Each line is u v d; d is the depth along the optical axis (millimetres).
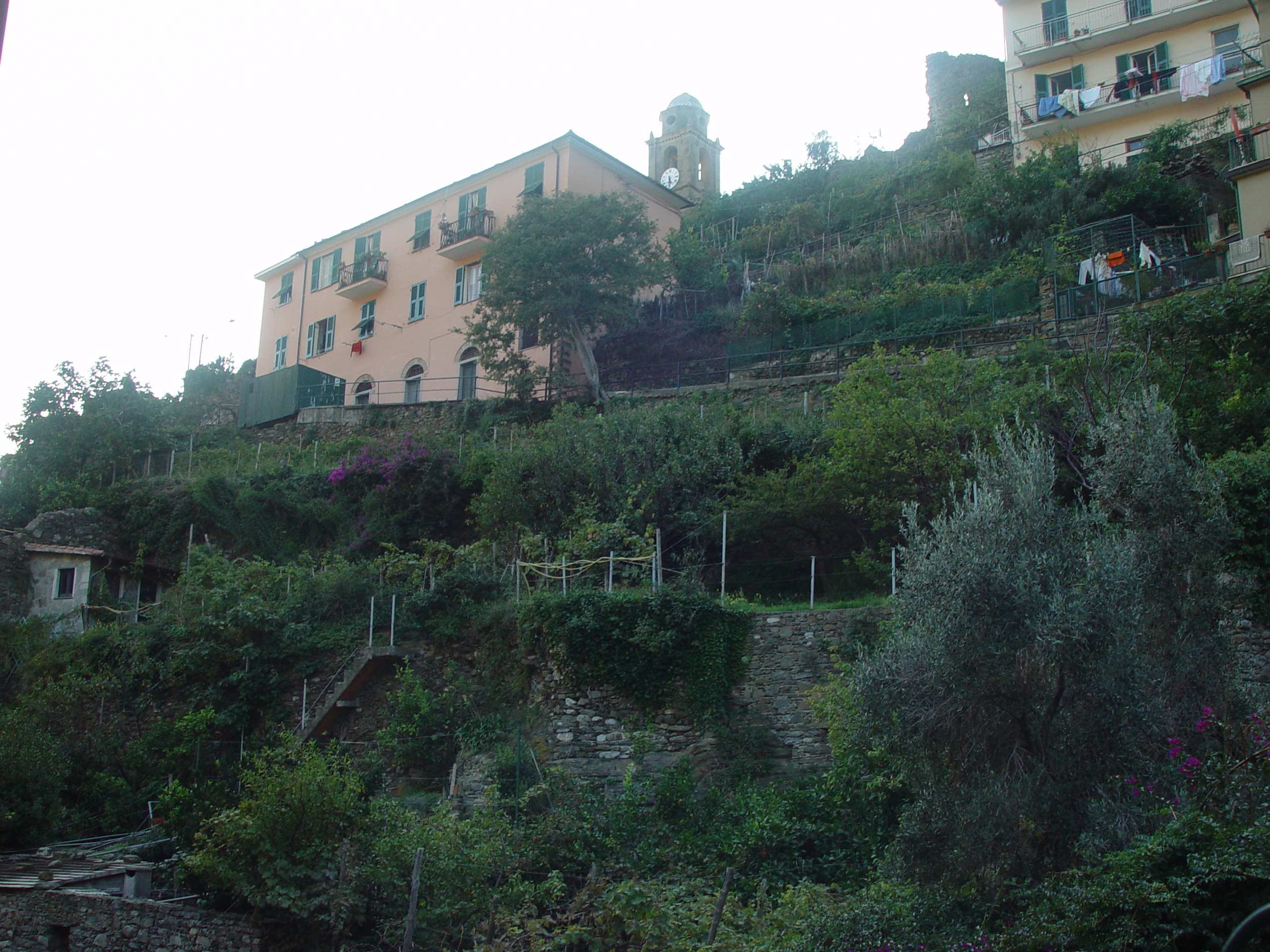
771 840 13422
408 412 31344
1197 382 16609
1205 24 33062
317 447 31109
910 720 9594
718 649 16078
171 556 26594
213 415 35719
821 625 15969
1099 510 10836
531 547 20062
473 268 35094
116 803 18125
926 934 9305
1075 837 8836
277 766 14531
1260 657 12250
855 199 39875
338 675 19391
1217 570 10375
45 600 24969
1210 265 23500
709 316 32281
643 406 24328
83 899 14562
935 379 19844
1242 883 7191
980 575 9391
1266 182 22328
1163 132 30312
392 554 22875
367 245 39312
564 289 28953
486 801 14609
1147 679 9391
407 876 12945
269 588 21594
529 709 16969
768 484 19828
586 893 12391
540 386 30109
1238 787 8266
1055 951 7688
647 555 18500
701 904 11727
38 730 17891
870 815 13383
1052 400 17844
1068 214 29750
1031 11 36219
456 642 19156
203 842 15234
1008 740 9383
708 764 15328
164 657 20906
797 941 10258
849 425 19484
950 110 46156
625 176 36281
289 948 13258
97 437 30797
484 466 24422
